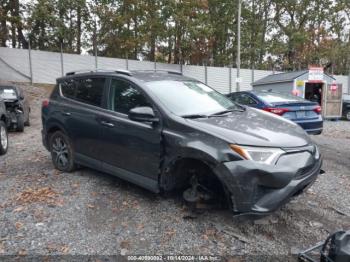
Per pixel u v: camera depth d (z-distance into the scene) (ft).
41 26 95.71
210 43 112.68
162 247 12.10
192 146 12.94
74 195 16.48
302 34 128.67
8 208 15.08
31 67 75.97
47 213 14.58
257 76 102.01
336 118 62.75
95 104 17.75
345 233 10.00
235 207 12.14
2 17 87.97
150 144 14.48
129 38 104.32
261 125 14.10
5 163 22.79
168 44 110.42
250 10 130.72
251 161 11.89
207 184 14.06
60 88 20.65
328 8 134.10
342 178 20.10
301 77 64.64
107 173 17.69
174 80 17.16
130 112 14.47
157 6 104.58
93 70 19.10
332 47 131.54
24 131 38.70
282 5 134.00
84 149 18.30
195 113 14.75
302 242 12.59
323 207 15.69
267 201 11.86
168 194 16.20
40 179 18.89
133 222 13.84
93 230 13.24
